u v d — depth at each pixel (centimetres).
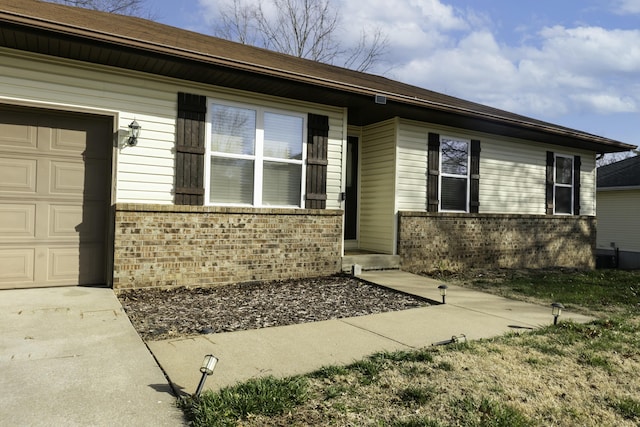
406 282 766
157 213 650
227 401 283
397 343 434
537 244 1148
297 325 485
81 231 622
